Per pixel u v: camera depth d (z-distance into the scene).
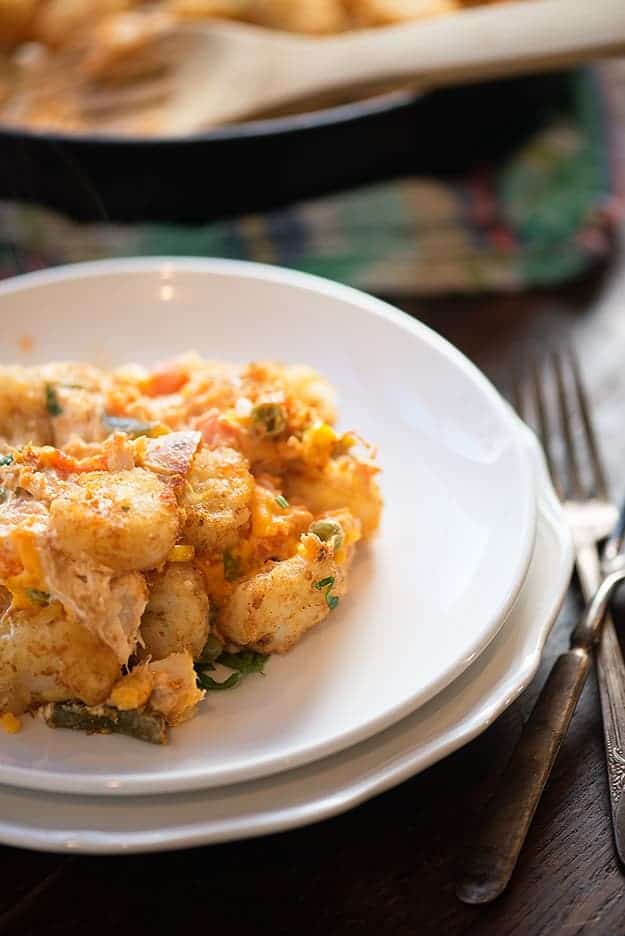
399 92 0.64
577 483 0.51
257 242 0.63
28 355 0.53
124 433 0.43
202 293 0.54
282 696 0.41
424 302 0.62
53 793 0.39
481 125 0.65
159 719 0.40
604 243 0.64
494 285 0.62
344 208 0.64
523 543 0.44
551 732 0.41
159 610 0.41
